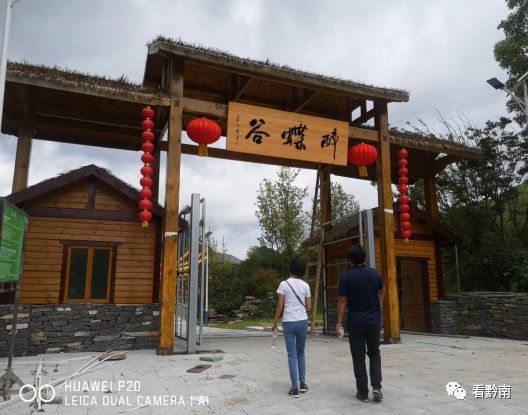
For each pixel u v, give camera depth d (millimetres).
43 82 7211
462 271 13703
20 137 8320
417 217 11461
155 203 8375
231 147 8352
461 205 15070
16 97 8523
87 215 8195
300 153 8883
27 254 7750
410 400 4250
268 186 20891
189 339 7277
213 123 7789
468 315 10695
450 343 8664
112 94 7531
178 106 7922
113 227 8305
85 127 9867
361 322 4301
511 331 9547
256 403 4188
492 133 14750
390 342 8664
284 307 4645
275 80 8727
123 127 9930
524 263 11844
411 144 10102
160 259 8461
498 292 11648
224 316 21297
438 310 10969
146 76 9906
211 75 10094
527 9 13609
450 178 15227
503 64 14039
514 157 14430
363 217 9492
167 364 6273
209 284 23203
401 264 12406
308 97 10383
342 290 4457
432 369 5801
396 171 12711
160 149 10227
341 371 5660
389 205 9352
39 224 7906
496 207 14906
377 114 9789
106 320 7781
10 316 7172
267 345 8414
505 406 4078
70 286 7891
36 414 3869
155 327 8047
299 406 4078
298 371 4629
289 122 8781
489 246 13164
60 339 7453
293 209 20484
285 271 22219
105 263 8180
